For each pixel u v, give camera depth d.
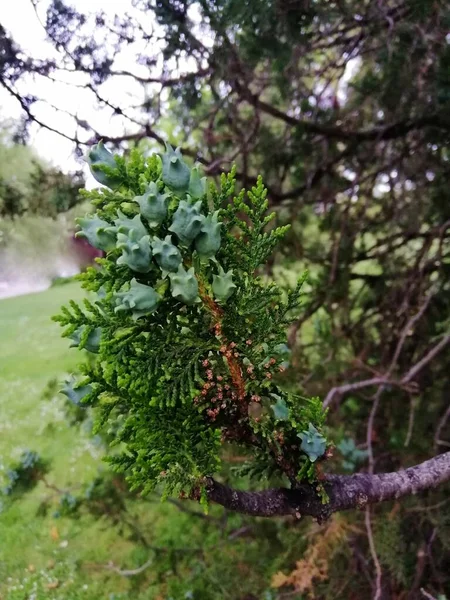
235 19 0.66
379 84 0.93
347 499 0.26
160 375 0.23
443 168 1.00
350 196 1.03
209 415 0.24
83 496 1.04
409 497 0.78
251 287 0.24
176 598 1.03
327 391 0.91
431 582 0.78
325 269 1.06
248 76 0.88
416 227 1.06
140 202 0.21
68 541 1.29
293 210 1.07
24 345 2.10
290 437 0.25
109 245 0.22
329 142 1.04
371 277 1.08
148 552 1.19
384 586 0.79
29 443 1.62
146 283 0.22
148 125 0.77
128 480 0.22
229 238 0.24
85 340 0.23
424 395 0.95
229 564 0.99
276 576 0.75
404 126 0.96
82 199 0.85
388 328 1.04
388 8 0.76
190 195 0.22
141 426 0.23
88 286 0.22
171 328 0.23
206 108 1.06
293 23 0.69
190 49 0.74
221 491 0.24
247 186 0.96
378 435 0.95
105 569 1.19
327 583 0.86
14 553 1.29
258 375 0.24
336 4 0.73
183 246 0.22
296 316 0.25
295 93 0.99
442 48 0.73
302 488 0.25
